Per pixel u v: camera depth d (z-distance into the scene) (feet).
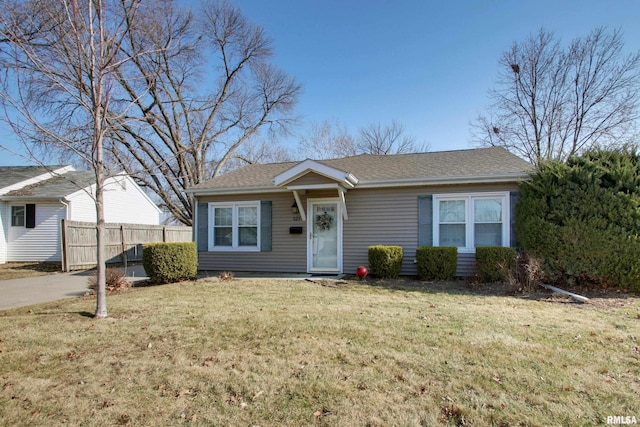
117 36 18.72
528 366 11.30
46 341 14.26
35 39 22.31
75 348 13.47
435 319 16.75
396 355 12.28
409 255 31.91
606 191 23.24
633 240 22.49
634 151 24.30
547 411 8.79
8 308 21.18
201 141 73.20
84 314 18.74
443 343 13.41
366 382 10.37
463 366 11.35
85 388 10.25
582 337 14.02
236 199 36.94
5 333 15.37
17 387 10.34
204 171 80.12
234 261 36.81
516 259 25.52
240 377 10.80
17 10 19.65
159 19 34.99
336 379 10.58
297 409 9.02
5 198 50.62
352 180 31.14
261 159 95.50
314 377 10.72
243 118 82.69
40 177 57.93
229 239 37.22
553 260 24.36
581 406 8.98
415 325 15.76
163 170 67.72
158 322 16.79
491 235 29.96
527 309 18.72
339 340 13.87
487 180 29.43
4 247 51.65
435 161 36.14
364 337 14.17
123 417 8.75
